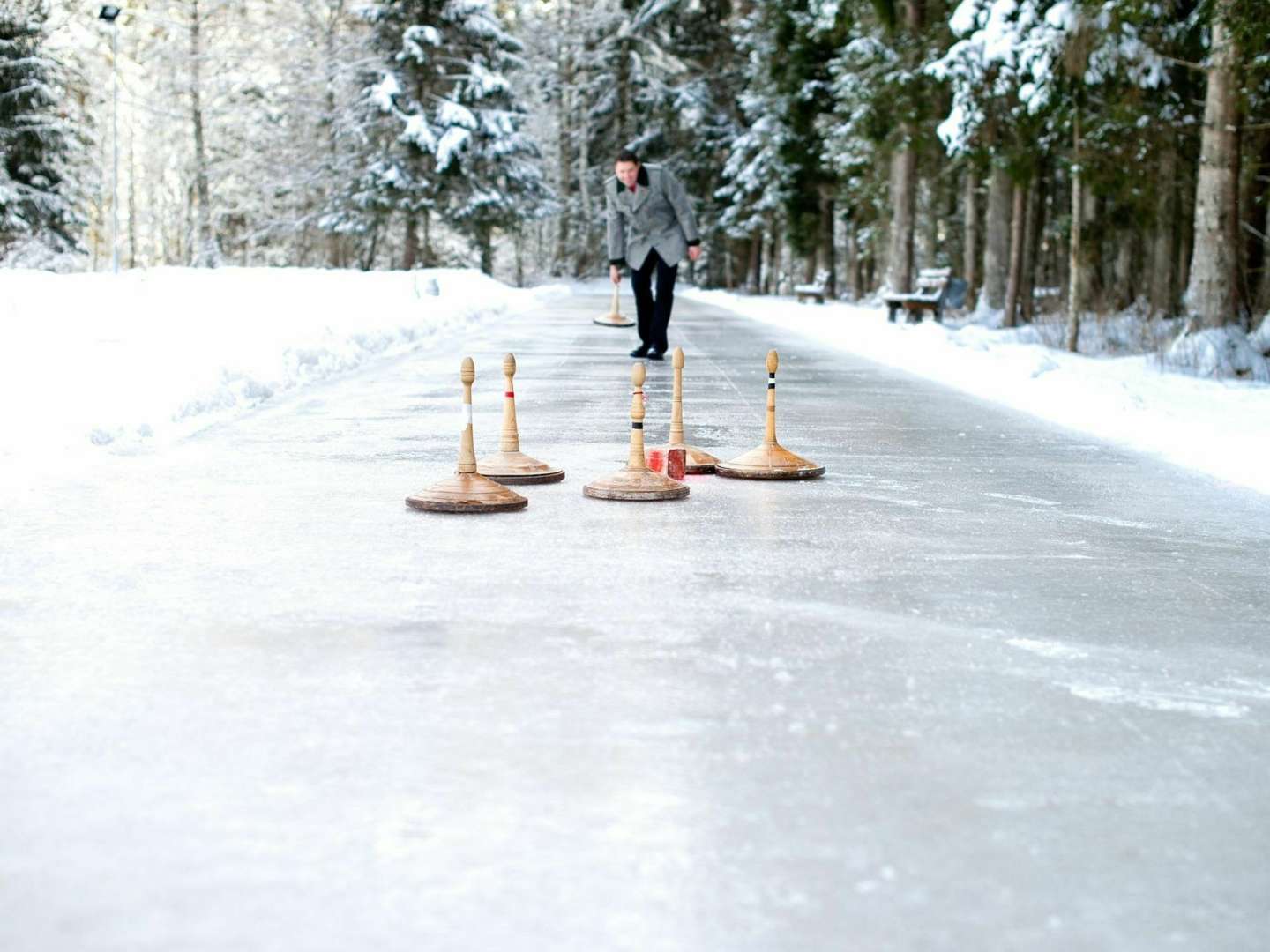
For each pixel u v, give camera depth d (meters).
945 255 53.66
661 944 2.37
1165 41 20.41
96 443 8.34
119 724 3.51
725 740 3.46
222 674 3.96
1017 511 7.00
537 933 2.40
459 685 3.88
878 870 2.70
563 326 22.12
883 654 4.29
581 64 72.44
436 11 56.28
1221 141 17.62
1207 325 17.59
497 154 56.59
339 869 2.65
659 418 10.40
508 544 5.89
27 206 48.50
